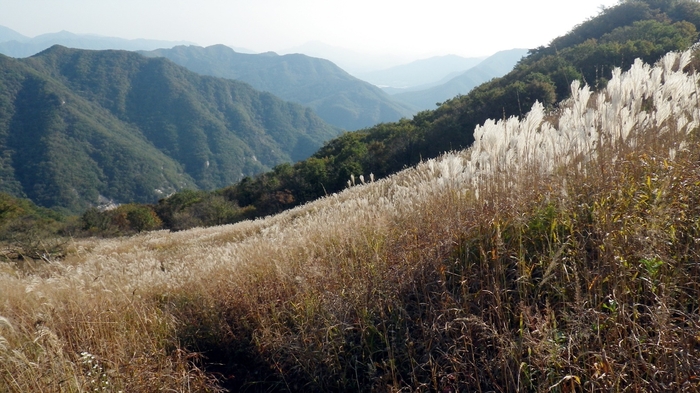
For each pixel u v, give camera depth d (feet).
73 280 19.51
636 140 12.63
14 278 23.95
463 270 11.50
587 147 12.42
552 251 10.05
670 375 7.57
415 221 14.65
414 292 11.94
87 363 12.48
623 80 13.58
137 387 11.69
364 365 11.33
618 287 8.98
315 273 14.47
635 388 7.54
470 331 9.84
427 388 9.78
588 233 10.32
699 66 20.06
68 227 92.17
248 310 14.94
